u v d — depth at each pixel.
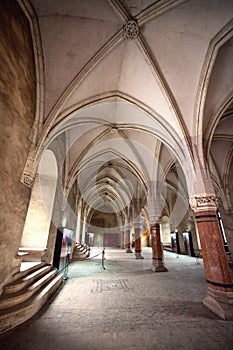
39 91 5.35
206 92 5.95
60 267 7.78
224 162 11.04
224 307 4.04
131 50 5.81
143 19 5.01
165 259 15.62
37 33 4.86
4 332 3.22
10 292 3.77
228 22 4.79
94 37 5.35
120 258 15.08
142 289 6.07
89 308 4.40
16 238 4.21
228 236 11.01
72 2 4.48
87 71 5.82
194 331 3.32
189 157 5.93
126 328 3.43
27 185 4.73
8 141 3.85
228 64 5.73
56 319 3.80
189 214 19.02
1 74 3.55
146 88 6.63
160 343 2.95
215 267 4.61
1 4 3.49
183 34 5.26
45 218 7.14
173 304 4.66
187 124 6.36
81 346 2.86
